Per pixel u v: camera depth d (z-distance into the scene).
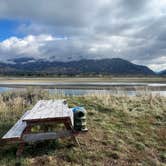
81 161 4.07
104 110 7.82
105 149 4.55
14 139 4.16
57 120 4.49
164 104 8.88
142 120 6.66
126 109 7.77
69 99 9.98
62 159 4.13
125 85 37.88
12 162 3.99
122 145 4.75
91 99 9.91
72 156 4.20
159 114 7.30
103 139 5.04
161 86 34.41
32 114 4.69
